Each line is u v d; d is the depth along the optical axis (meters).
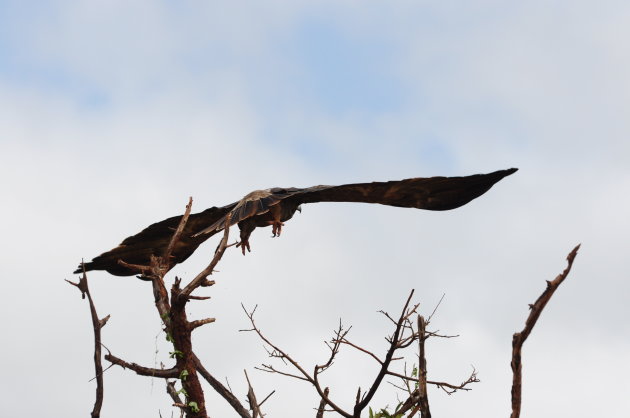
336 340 14.15
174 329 14.00
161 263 14.52
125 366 14.02
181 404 14.04
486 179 13.51
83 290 15.13
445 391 14.00
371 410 14.29
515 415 10.70
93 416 14.66
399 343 13.83
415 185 13.70
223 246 13.33
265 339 14.67
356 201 14.30
